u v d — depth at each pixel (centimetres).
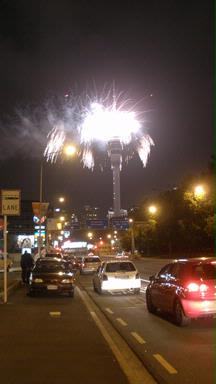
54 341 1195
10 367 936
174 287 1459
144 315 1684
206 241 7325
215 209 5159
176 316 1445
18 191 1967
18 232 9944
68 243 8706
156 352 1066
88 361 984
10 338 1236
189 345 1142
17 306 1953
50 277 2319
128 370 911
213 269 1431
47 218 5419
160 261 7319
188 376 866
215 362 970
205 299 1373
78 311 1792
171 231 8156
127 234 10912
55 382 828
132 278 2470
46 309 1850
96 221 12138
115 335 1281
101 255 8612
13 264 6262
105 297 2367
